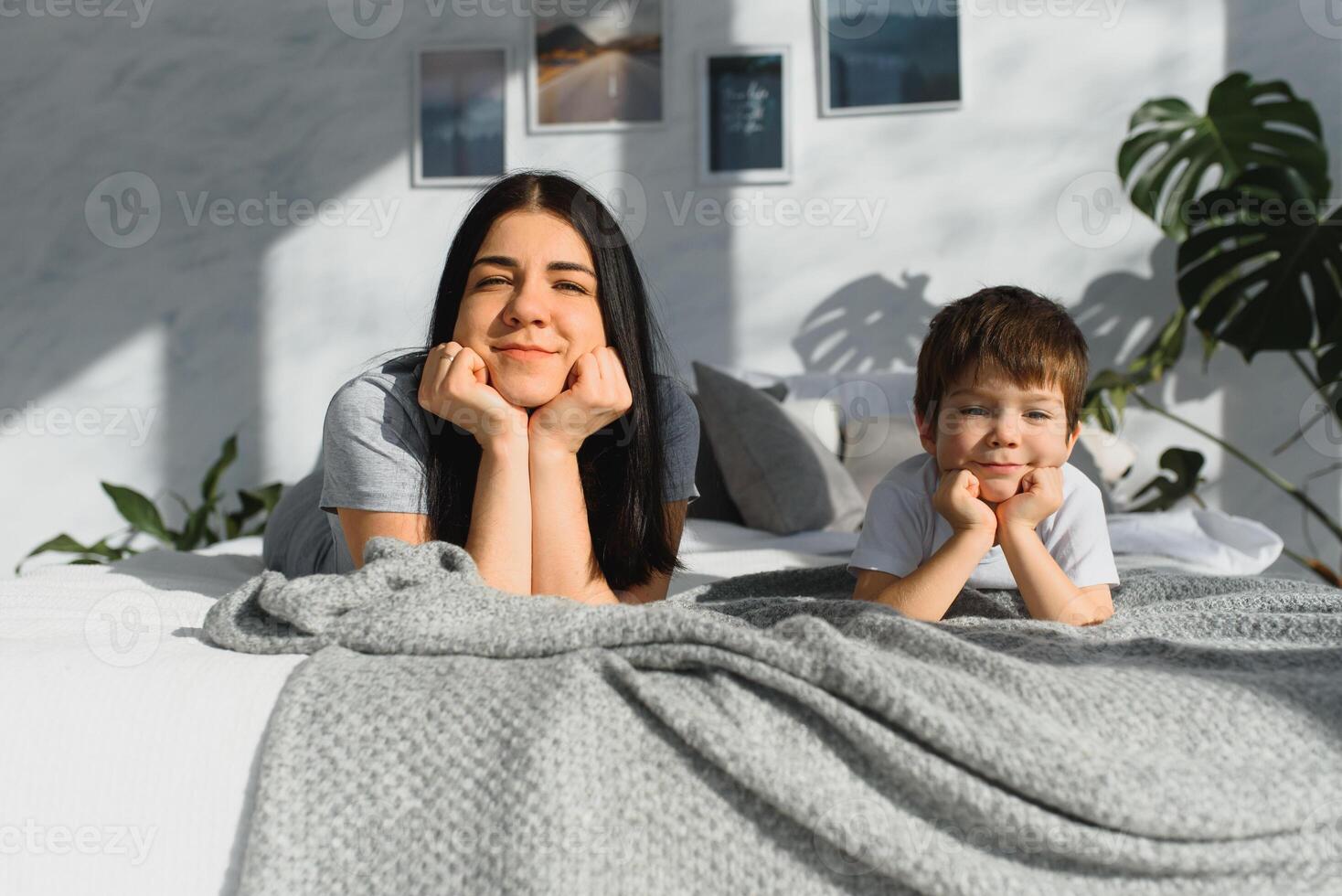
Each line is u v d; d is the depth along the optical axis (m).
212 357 3.17
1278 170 2.68
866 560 1.21
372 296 3.12
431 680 0.84
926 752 0.74
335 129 3.12
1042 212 2.96
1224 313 2.61
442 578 1.00
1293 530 2.96
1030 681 0.79
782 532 2.17
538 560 1.17
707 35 3.01
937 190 2.98
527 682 0.82
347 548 1.28
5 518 3.21
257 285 3.15
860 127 2.99
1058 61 2.95
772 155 3.01
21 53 3.17
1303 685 0.82
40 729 0.82
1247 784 0.73
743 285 3.03
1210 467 2.99
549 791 0.74
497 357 1.17
